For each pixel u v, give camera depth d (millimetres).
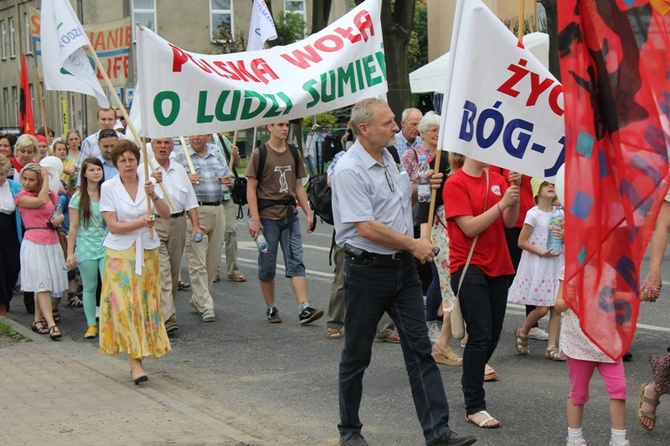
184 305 12086
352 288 6207
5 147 13656
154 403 7559
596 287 5262
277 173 10594
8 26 54188
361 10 8438
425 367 6191
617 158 5352
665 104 5402
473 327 6855
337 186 6109
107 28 14641
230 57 8094
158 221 10258
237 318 11203
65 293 13398
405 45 24172
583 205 5309
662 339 9469
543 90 6582
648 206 5273
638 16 5395
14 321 11156
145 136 7852
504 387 7949
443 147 6480
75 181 12031
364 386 8117
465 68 6453
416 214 9070
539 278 8781
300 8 48406
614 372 5953
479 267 6836
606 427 6789
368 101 6078
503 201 6617
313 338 10094
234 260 13781
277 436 6789
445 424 6102
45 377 8484
